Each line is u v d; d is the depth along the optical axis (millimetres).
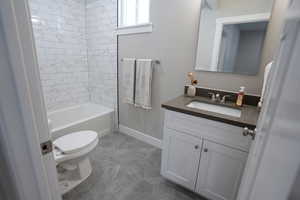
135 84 2080
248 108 1327
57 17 2295
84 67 2775
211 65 1584
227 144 1106
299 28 287
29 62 442
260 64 1362
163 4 1739
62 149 1335
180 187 1527
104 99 2717
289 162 229
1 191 530
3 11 368
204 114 1141
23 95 435
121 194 1438
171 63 1833
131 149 2133
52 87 2428
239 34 1398
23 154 476
